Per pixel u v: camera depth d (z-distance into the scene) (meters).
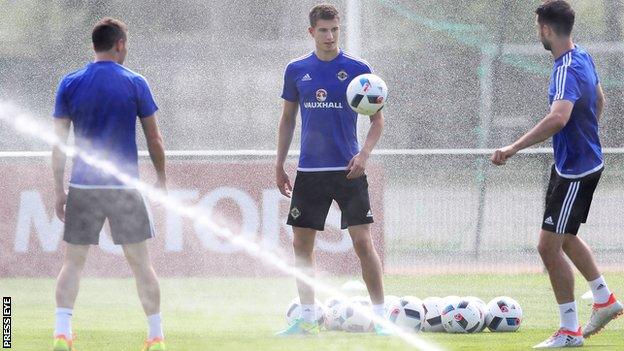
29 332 27.19
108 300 35.44
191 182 43.69
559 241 24.86
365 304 27.52
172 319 30.55
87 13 61.09
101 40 22.94
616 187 48.53
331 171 26.69
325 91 26.55
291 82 27.08
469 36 59.91
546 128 24.06
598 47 59.28
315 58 26.84
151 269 22.67
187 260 43.16
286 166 44.31
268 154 44.09
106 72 22.67
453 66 59.88
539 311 33.34
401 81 59.84
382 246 44.81
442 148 59.25
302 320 26.47
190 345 24.22
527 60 59.44
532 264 47.25
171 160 43.78
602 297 25.47
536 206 48.38
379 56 60.09
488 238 48.09
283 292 38.00
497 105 59.25
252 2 60.34
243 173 43.94
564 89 24.28
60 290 22.50
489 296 37.28
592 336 26.97
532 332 27.56
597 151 24.98
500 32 59.78
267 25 60.53
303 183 26.84
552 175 25.28
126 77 22.70
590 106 24.81
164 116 59.97
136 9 60.88
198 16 60.81
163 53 60.50
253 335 26.42
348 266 42.97
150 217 22.70
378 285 26.84
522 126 59.03
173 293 37.50
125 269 42.34
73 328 28.45
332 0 55.88
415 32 60.12
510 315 27.62
